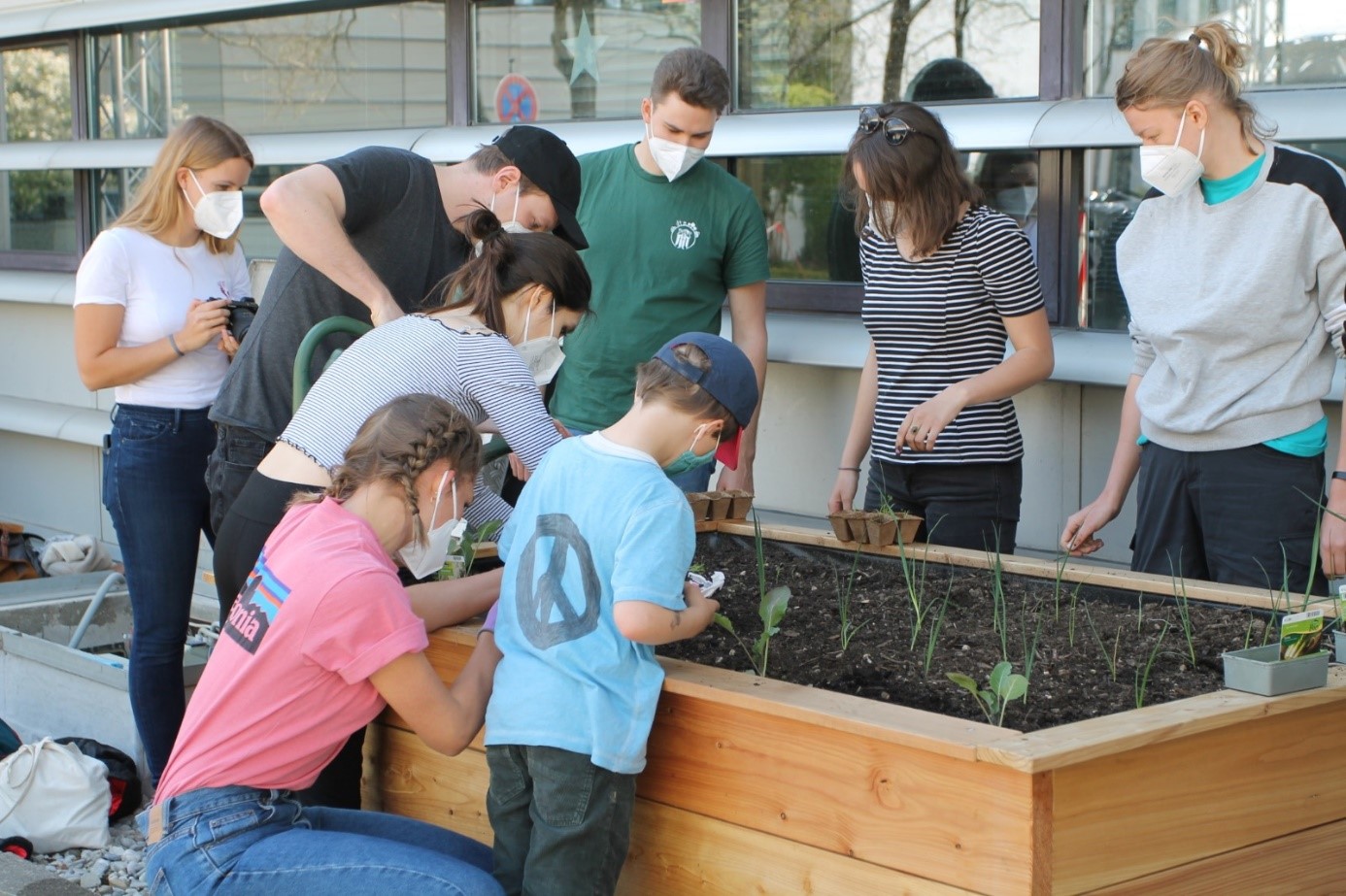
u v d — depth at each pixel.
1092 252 3.79
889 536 3.12
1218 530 2.88
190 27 5.84
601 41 4.69
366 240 3.07
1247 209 2.73
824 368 4.24
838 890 2.02
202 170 3.55
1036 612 2.76
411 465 2.23
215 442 3.64
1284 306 2.72
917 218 3.01
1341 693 2.08
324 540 2.19
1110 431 3.71
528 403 2.55
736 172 4.44
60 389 6.22
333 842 2.17
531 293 2.64
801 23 4.23
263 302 3.14
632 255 3.64
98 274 3.50
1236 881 2.04
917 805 1.90
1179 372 2.87
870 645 2.60
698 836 2.20
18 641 4.21
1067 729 1.87
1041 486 3.87
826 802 2.02
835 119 4.04
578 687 2.12
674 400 2.18
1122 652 2.49
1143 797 1.91
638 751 2.11
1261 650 2.10
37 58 6.44
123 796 3.74
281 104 5.64
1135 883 1.91
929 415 2.96
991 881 1.83
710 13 4.39
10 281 6.26
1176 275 2.84
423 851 2.19
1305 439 2.80
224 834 2.15
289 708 2.17
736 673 2.22
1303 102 3.26
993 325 3.17
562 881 2.11
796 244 4.35
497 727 2.17
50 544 5.57
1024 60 3.80
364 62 5.34
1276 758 2.07
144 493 3.56
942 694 2.33
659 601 2.07
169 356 3.51
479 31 5.00
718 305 3.78
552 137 3.04
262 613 2.17
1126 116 2.77
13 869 3.14
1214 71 2.67
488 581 2.62
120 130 6.20
